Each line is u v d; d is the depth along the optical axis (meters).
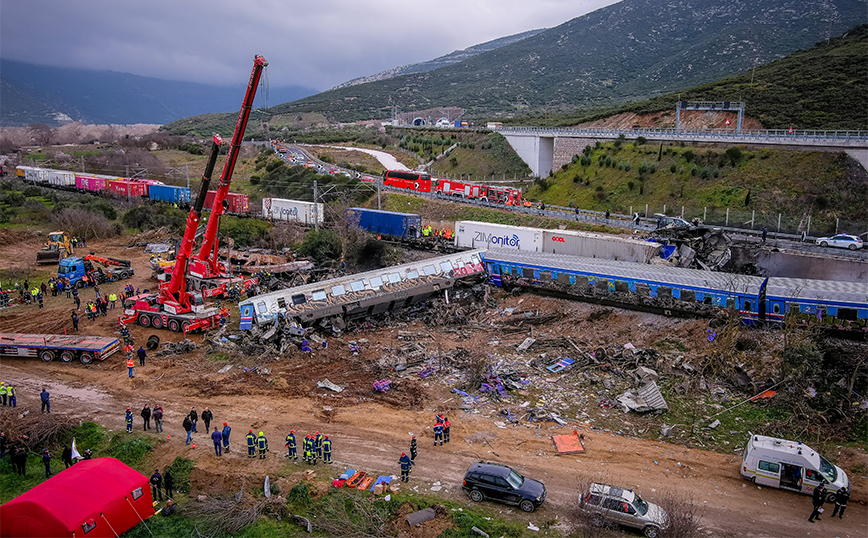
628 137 92.25
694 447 28.44
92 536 21.34
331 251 64.50
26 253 69.19
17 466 26.67
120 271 59.47
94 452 28.16
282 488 24.77
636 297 43.56
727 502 24.08
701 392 33.41
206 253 47.47
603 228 63.50
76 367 38.03
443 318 46.94
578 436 29.20
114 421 30.97
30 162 141.62
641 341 40.41
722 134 80.81
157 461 27.34
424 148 141.12
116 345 40.38
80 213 78.38
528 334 43.56
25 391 34.38
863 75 94.12
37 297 51.22
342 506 23.53
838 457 27.11
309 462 26.88
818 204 64.12
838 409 29.59
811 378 32.00
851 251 48.31
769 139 74.94
